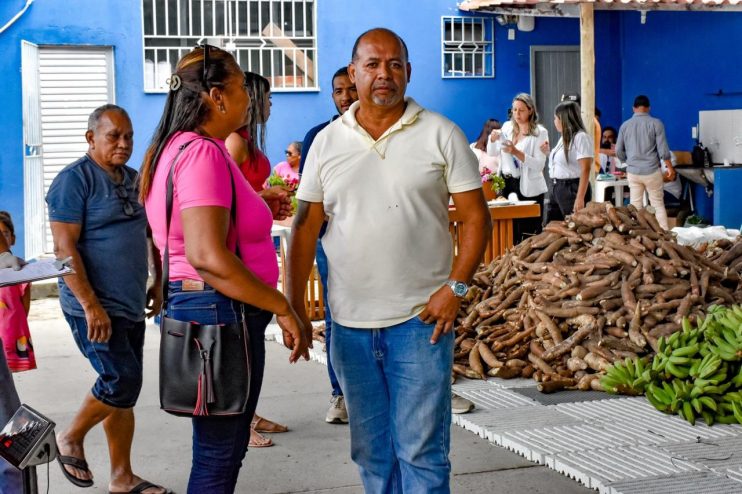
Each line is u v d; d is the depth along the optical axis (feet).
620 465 15.53
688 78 53.11
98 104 45.39
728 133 51.03
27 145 42.68
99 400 14.44
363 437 12.36
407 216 11.57
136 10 45.27
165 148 11.03
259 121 16.61
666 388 18.70
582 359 20.74
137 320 14.74
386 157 11.54
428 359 11.70
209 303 10.86
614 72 56.44
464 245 11.73
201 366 10.75
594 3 47.62
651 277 22.34
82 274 14.08
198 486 11.18
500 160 36.35
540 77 52.65
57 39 44.21
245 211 11.02
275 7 47.80
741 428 17.38
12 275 10.41
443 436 12.03
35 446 9.96
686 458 15.80
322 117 48.73
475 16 51.11
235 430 11.18
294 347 11.02
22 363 20.51
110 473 16.33
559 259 24.21
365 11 49.08
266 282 11.32
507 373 21.22
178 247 10.98
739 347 18.26
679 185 51.67
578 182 35.40
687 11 52.70
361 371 12.10
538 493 14.89
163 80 46.16
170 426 19.33
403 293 11.71
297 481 15.89
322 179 11.90
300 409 20.29
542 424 17.88
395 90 11.33
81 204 14.20
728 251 25.32
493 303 23.91
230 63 11.32
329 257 12.07
